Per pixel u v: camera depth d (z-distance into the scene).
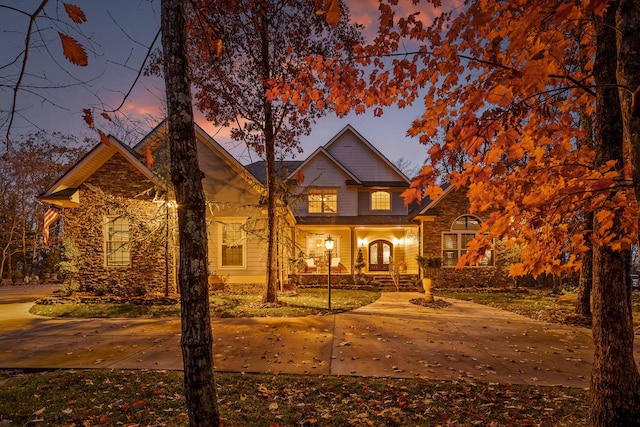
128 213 13.79
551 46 2.43
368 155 22.22
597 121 3.71
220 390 5.02
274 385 5.22
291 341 7.80
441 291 18.05
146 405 4.55
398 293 17.69
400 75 3.81
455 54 2.83
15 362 6.39
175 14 2.97
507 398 4.84
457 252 19.42
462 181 3.30
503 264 19.19
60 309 11.78
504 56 3.01
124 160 15.02
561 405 4.62
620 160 3.60
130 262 14.96
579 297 10.93
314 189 21.30
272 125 12.86
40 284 28.06
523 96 2.82
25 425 4.02
